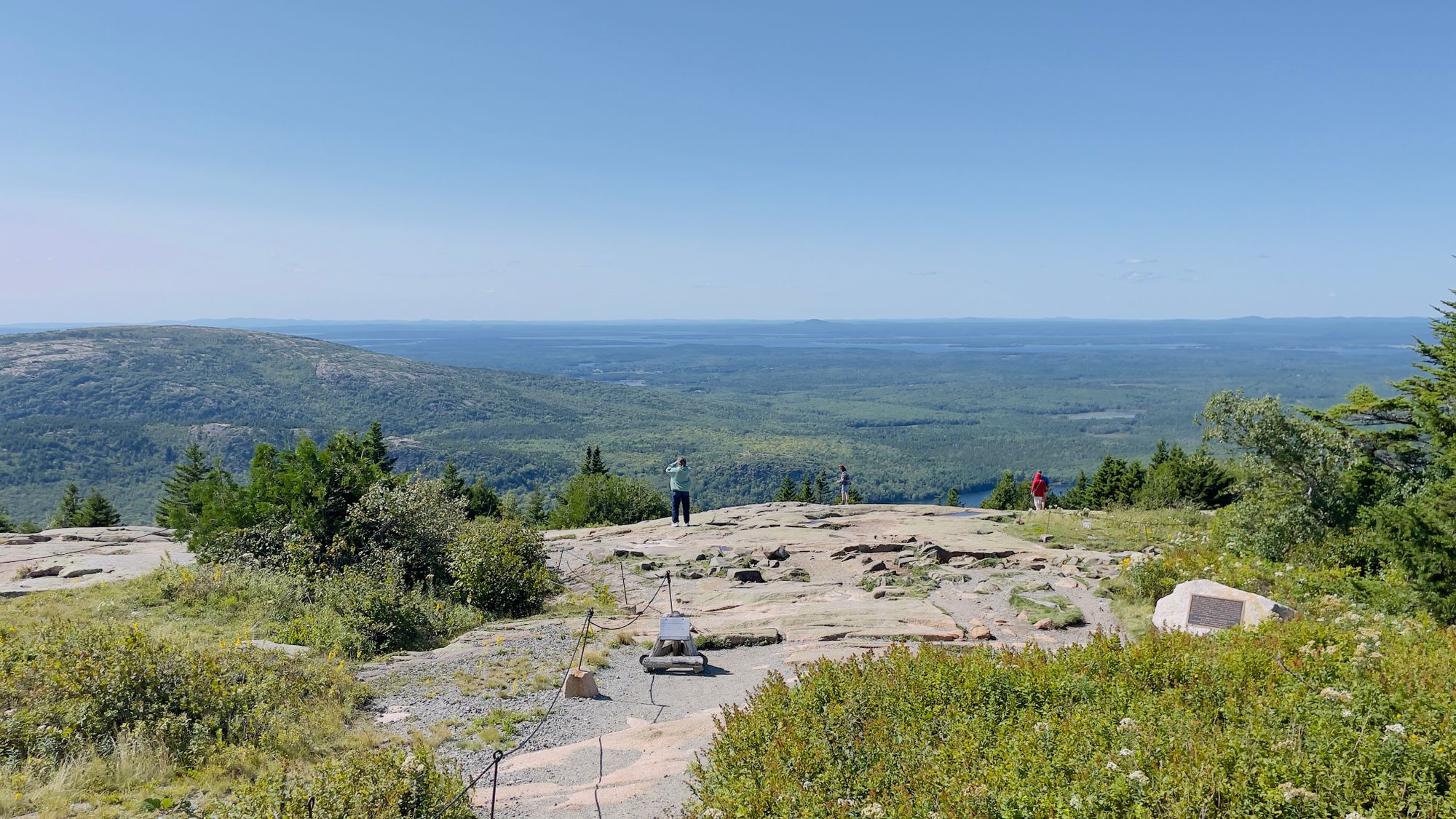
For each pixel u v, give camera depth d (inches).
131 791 303.0
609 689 456.8
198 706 365.1
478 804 299.6
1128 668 336.8
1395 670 316.5
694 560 843.4
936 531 994.7
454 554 724.7
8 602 617.0
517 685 455.2
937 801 238.8
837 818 232.8
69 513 3225.9
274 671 425.7
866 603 653.3
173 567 682.2
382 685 459.8
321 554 737.0
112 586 666.2
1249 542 764.6
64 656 385.7
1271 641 366.6
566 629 594.6
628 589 741.3
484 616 661.3
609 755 346.9
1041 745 263.6
